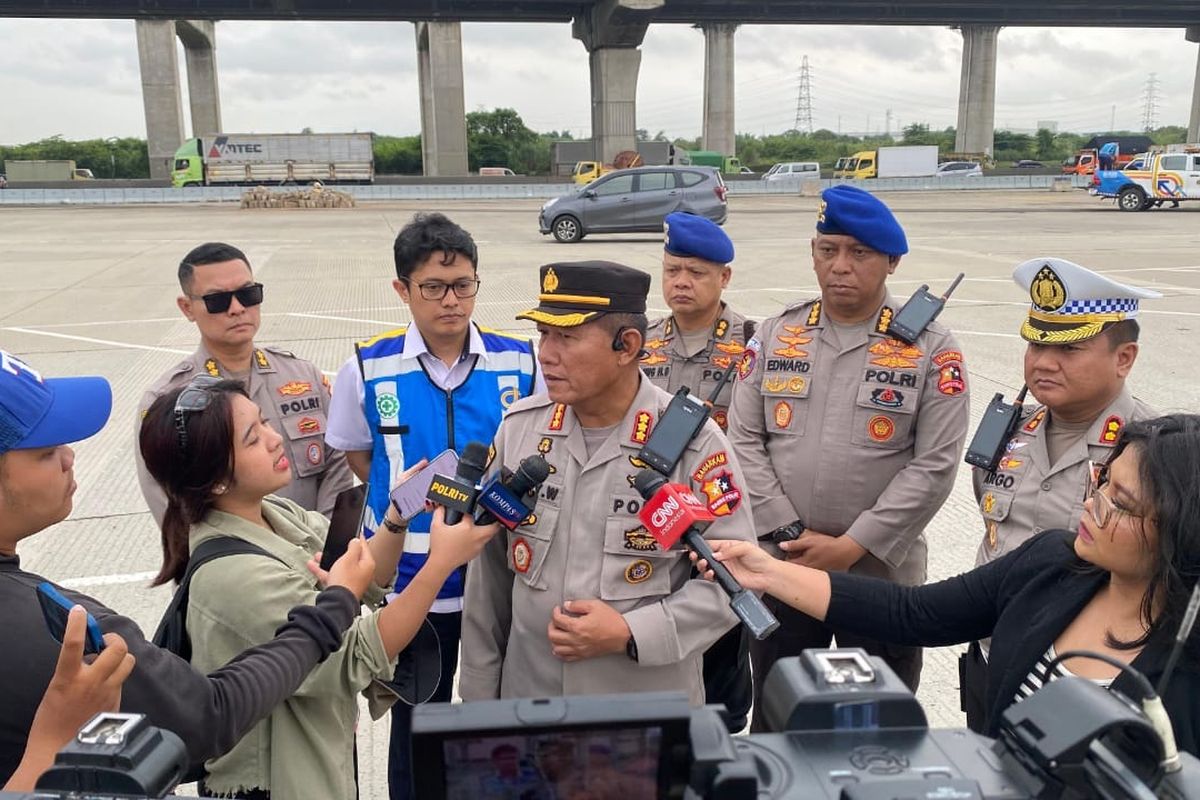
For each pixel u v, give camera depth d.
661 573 1.86
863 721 0.98
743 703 2.57
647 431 1.89
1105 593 1.54
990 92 48.09
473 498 1.73
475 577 2.09
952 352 2.54
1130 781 0.85
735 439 2.76
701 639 1.81
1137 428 1.47
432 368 2.56
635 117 39.12
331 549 2.10
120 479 5.20
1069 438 2.15
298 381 2.91
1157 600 1.42
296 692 1.69
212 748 1.39
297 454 2.83
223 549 1.69
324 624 1.60
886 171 40.78
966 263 14.07
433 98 41.06
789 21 40.38
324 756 1.73
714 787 0.84
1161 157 24.88
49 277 13.13
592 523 1.88
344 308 10.44
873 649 2.62
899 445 2.54
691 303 3.08
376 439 2.54
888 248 2.48
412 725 0.86
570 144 43.22
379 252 16.36
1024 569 1.69
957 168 42.56
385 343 2.60
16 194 32.28
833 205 2.48
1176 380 6.92
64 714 1.19
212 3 35.66
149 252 16.36
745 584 1.81
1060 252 15.34
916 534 2.51
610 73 38.44
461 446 2.52
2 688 1.27
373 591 2.00
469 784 0.87
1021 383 6.93
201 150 37.06
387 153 62.09
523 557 1.92
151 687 1.33
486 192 36.66
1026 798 0.87
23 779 1.15
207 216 26.48
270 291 11.69
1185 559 1.37
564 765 0.88
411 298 2.50
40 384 1.40
